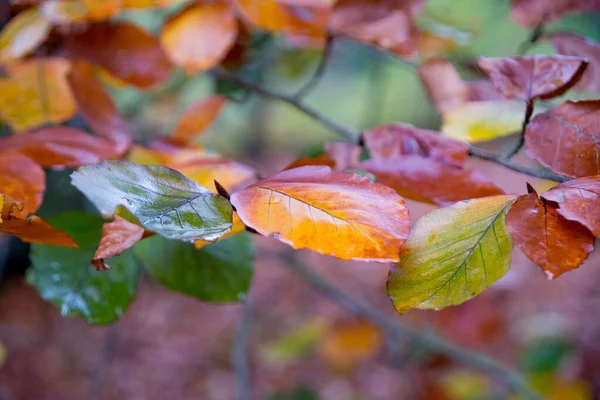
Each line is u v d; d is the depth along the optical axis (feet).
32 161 1.96
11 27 2.35
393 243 1.66
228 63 3.43
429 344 5.00
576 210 1.72
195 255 2.14
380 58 4.13
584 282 11.50
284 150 13.00
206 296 2.15
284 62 4.57
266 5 2.40
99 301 2.08
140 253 2.11
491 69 1.95
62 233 1.73
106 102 2.31
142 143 3.03
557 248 1.71
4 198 1.74
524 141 1.91
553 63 1.94
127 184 1.68
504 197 1.77
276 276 11.98
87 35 2.37
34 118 2.33
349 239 1.66
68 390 9.19
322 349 7.22
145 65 2.40
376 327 6.25
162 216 1.66
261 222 1.67
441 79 2.54
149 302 12.07
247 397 4.47
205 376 9.92
